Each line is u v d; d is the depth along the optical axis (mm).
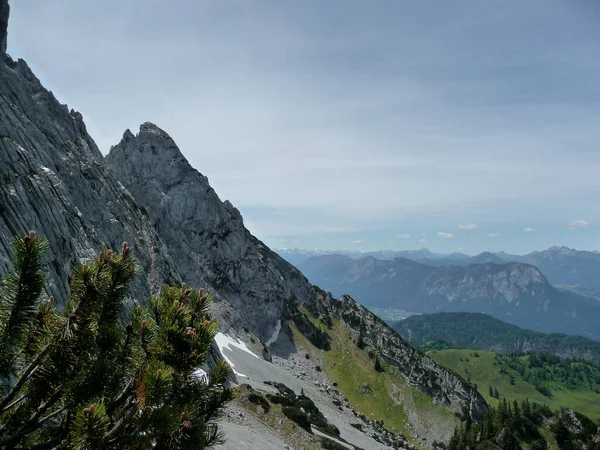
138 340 10695
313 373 154875
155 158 157625
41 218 48906
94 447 8312
